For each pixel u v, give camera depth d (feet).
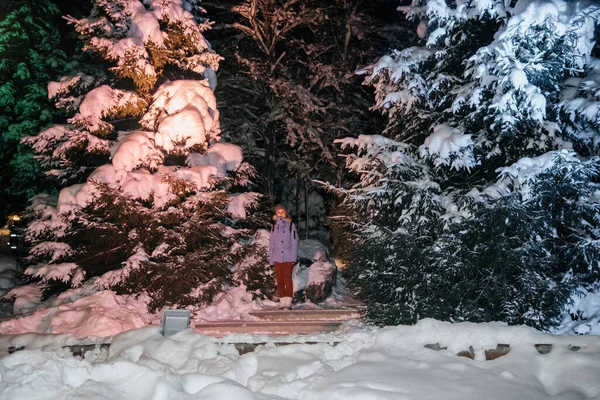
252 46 65.36
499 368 15.55
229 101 63.41
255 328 30.73
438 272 29.07
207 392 14.57
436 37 31.32
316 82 63.21
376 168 31.81
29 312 36.76
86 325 31.89
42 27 59.16
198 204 37.37
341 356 17.44
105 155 41.81
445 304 28.71
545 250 27.99
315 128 60.70
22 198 57.47
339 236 37.65
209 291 35.81
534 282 27.07
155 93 40.70
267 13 61.16
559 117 29.25
